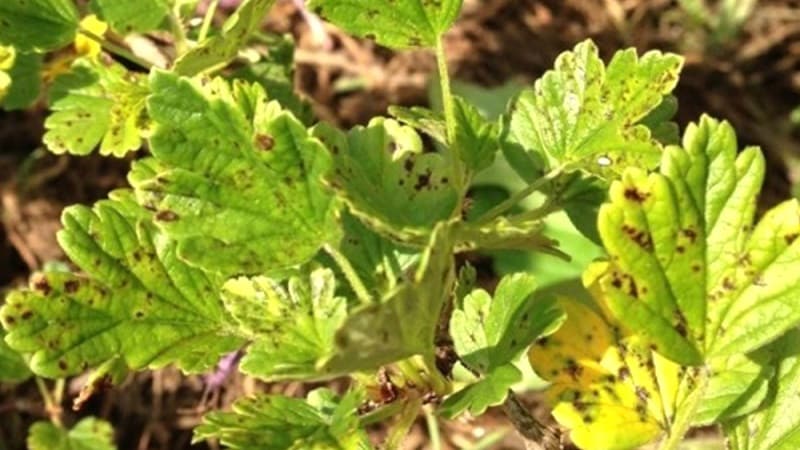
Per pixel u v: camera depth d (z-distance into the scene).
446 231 0.17
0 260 0.46
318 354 0.18
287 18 0.50
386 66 0.50
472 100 0.47
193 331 0.20
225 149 0.18
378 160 0.20
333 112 0.49
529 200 0.40
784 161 0.49
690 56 0.51
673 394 0.21
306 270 0.20
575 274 0.39
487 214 0.22
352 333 0.16
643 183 0.18
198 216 0.18
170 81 0.18
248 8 0.23
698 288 0.18
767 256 0.18
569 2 0.52
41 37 0.26
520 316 0.20
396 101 0.49
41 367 0.19
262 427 0.19
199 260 0.18
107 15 0.27
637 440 0.21
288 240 0.19
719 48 0.51
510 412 0.22
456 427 0.41
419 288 0.17
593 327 0.21
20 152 0.47
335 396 0.22
